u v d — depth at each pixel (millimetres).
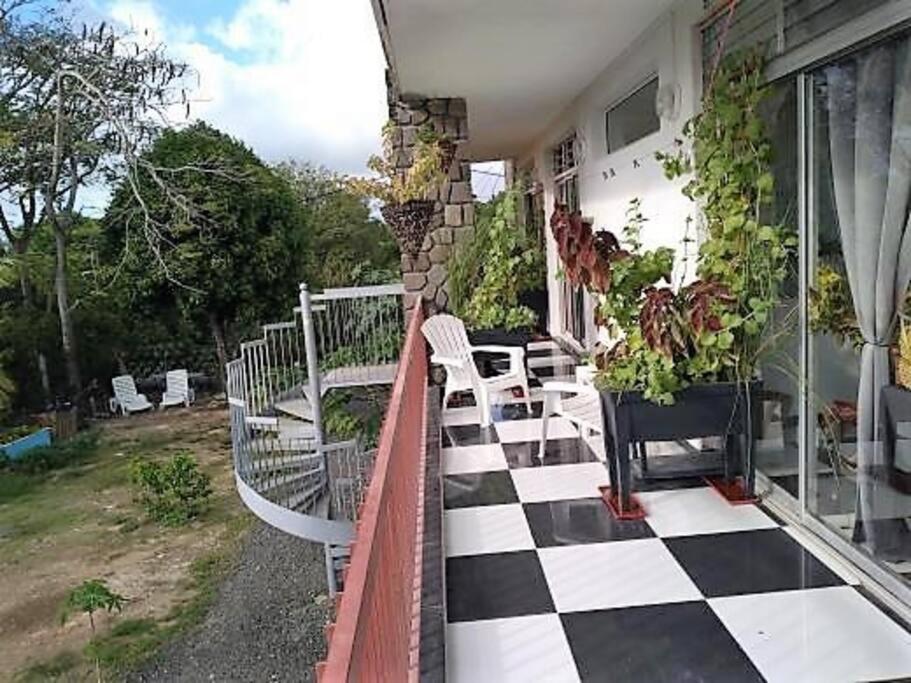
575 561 3098
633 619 2621
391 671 1539
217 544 9688
